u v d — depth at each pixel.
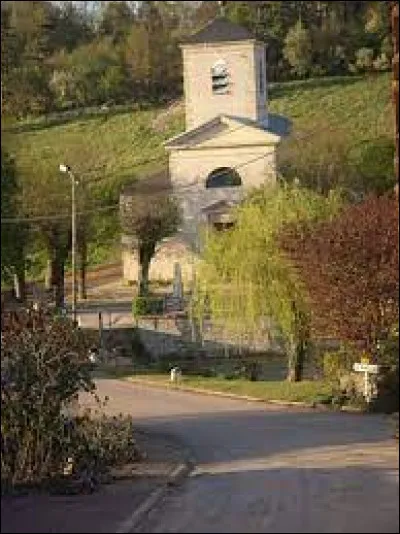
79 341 43.78
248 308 82.62
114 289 136.75
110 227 147.88
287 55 175.50
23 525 30.48
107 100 191.25
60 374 41.97
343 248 67.00
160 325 102.44
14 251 87.31
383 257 66.56
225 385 82.56
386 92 173.12
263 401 75.44
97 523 30.59
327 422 62.16
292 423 62.41
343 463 43.72
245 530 28.88
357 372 70.75
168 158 141.75
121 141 174.38
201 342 97.25
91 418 52.84
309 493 35.38
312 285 69.44
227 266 83.75
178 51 193.75
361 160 140.38
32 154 145.38
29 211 115.69
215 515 31.77
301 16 172.75
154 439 56.16
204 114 141.25
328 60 178.88
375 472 40.06
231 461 47.28
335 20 167.50
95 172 155.38
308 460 45.88
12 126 50.03
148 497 35.84
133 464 45.75
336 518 30.05
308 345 81.38
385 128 161.12
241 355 94.88
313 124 164.62
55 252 122.00
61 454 41.53
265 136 135.62
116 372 95.25
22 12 165.25
